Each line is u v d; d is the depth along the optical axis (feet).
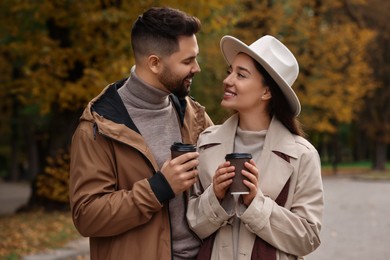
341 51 90.22
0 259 26.55
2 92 51.85
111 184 9.24
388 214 47.01
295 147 9.64
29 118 100.73
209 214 9.19
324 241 33.99
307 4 95.40
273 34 84.99
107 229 9.02
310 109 91.91
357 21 102.22
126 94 9.68
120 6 38.27
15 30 44.93
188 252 9.89
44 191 46.85
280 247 9.24
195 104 10.78
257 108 9.88
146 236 9.29
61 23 40.73
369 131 119.34
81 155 9.24
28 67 41.70
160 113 9.77
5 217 42.04
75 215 9.18
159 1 36.06
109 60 40.06
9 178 138.31
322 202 9.66
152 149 9.66
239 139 10.05
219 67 76.38
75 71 44.27
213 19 39.32
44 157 48.83
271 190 9.45
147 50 9.37
